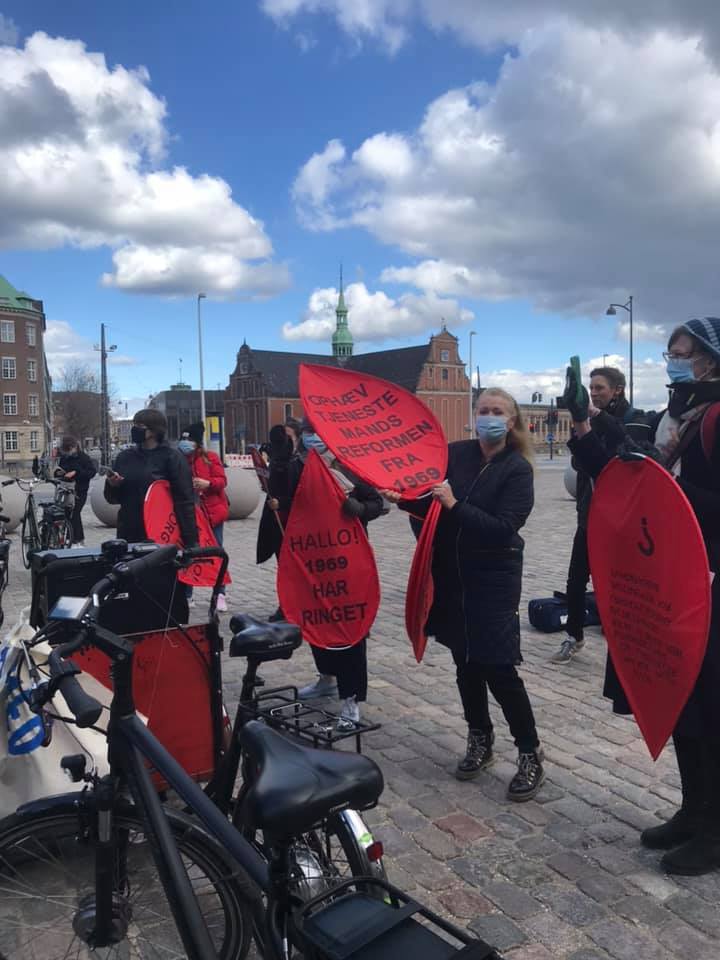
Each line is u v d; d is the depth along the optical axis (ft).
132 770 6.74
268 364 356.18
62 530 34.88
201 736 10.69
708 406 10.00
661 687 10.00
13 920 7.54
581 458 10.97
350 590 14.43
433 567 12.69
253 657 8.87
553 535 43.04
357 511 14.26
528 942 8.95
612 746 14.37
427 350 329.11
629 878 10.19
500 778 13.14
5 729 8.87
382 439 13.03
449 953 4.78
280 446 19.57
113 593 7.31
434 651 20.59
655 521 9.92
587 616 22.44
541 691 17.29
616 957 8.69
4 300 265.13
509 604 12.09
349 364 364.79
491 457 12.36
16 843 7.37
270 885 5.98
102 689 9.98
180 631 10.50
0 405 263.49
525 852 10.86
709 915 9.42
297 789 5.63
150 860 7.61
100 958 7.52
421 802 12.32
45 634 6.91
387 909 5.21
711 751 10.16
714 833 10.26
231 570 33.30
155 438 19.29
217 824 6.54
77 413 266.77
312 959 5.12
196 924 6.24
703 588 9.37
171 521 18.93
